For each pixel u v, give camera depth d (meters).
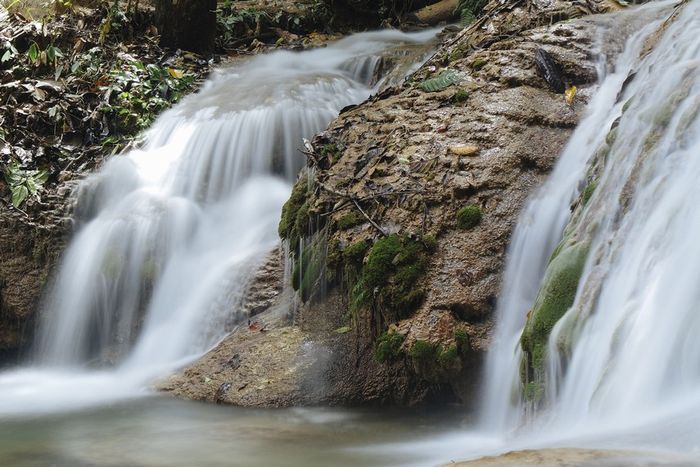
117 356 7.27
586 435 3.43
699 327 3.52
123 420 5.31
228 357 6.12
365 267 5.64
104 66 10.50
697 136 4.45
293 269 6.31
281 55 11.11
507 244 5.56
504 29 7.93
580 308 4.41
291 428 5.01
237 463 4.27
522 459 2.96
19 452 4.59
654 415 3.41
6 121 9.30
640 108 5.19
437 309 5.35
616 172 4.96
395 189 5.93
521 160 5.95
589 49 6.88
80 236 8.05
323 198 6.18
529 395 4.53
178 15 11.31
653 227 4.28
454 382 5.29
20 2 11.70
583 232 4.85
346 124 6.85
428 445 4.60
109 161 8.66
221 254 7.56
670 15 6.43
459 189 5.77
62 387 6.62
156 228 7.75
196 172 8.47
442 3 13.50
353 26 13.66
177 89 10.08
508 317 5.30
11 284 7.89
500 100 6.49
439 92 6.83
